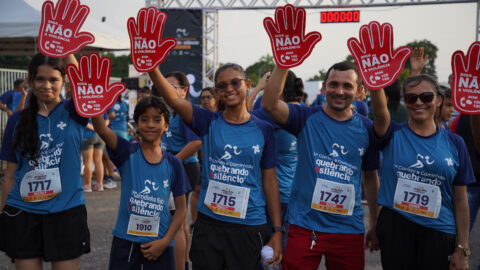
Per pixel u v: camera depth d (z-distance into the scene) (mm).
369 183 3033
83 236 2852
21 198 2738
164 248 2855
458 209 2752
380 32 2568
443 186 2686
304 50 2586
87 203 7219
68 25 2625
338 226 2754
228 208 2670
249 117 2785
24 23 9164
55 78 2703
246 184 2688
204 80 18031
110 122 9289
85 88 2625
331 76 2760
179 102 2742
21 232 2730
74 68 2594
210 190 2707
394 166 2771
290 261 2779
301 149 2873
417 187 2709
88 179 8273
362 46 2590
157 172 2867
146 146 2902
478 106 2619
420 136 2760
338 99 2744
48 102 2779
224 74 2691
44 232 2742
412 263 2771
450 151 2713
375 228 3086
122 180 2900
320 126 2826
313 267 2807
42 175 2729
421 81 2723
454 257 2723
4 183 2828
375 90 2631
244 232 2670
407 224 2734
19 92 8656
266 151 2766
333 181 2762
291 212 2855
